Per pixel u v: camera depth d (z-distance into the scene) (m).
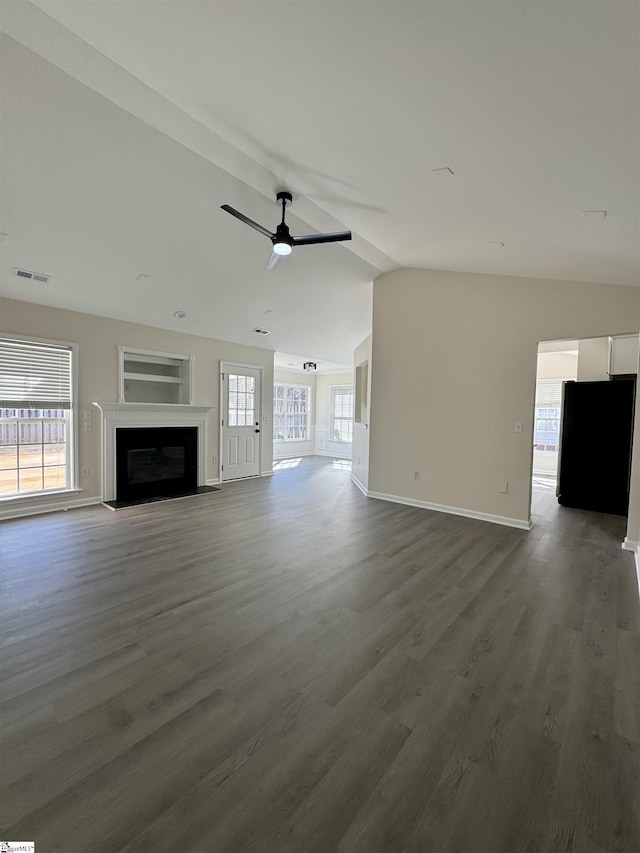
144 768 1.39
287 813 1.25
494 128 1.73
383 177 2.52
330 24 1.35
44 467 4.84
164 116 2.39
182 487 6.25
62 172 2.94
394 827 1.21
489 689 1.82
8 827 1.18
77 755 1.44
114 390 5.39
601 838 1.18
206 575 3.00
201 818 1.22
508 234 3.01
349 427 10.41
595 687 1.85
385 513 4.83
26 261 3.88
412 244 3.88
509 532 4.16
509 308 4.41
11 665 1.94
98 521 4.41
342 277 5.23
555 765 1.43
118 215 3.49
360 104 1.80
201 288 4.98
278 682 1.85
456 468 4.81
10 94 2.28
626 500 4.88
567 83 1.37
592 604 2.62
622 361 5.39
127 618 2.38
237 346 7.03
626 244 2.66
